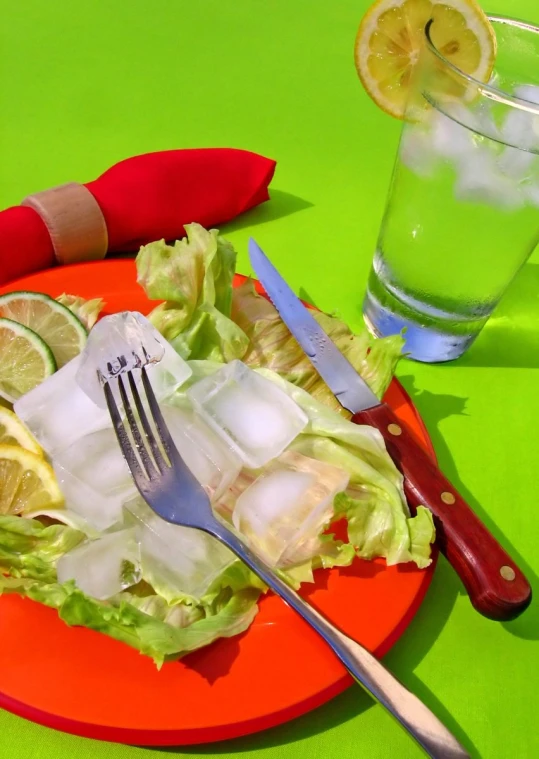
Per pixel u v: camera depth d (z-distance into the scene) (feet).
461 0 1.41
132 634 1.12
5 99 2.00
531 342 1.67
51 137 1.93
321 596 1.20
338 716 1.17
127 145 1.94
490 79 1.54
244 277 1.56
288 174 1.94
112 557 1.19
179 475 1.23
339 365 1.41
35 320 1.41
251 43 2.34
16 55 2.13
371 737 1.16
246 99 2.15
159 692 1.11
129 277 1.52
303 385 1.43
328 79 2.26
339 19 2.53
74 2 2.35
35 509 1.24
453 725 1.19
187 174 1.67
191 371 1.34
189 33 2.33
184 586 1.19
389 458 1.28
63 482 1.25
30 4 2.31
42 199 1.55
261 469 1.30
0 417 1.29
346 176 1.96
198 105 2.10
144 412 1.26
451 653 1.24
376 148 2.06
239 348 1.42
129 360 1.29
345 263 1.75
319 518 1.24
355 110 2.17
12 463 1.25
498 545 1.22
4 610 1.15
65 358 1.41
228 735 1.10
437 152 1.38
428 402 1.53
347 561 1.21
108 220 1.59
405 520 1.23
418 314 1.53
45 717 1.09
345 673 1.14
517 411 1.54
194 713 1.10
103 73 2.13
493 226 1.40
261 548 1.21
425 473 1.28
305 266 1.73
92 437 1.28
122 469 1.26
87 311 1.45
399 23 1.48
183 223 1.68
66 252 1.57
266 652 1.15
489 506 1.40
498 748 1.18
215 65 2.23
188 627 1.13
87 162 1.88
